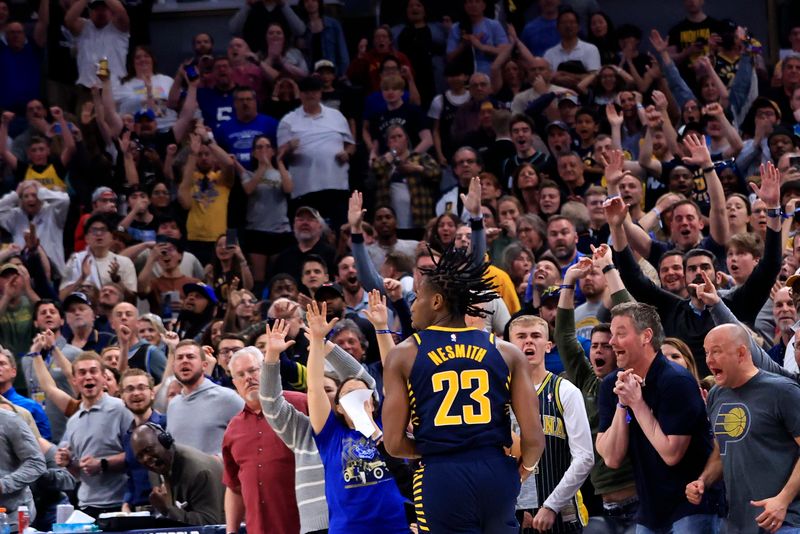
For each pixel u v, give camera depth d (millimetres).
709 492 11352
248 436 12906
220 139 24375
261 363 12812
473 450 9547
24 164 24812
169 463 13711
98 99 24922
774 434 10977
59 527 13445
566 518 12406
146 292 21359
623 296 13281
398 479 12445
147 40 27500
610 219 13867
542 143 22969
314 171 23797
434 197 22469
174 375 16250
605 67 24578
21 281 19875
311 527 12344
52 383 17328
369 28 29094
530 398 9766
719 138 21844
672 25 28594
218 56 27484
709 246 16703
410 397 9695
